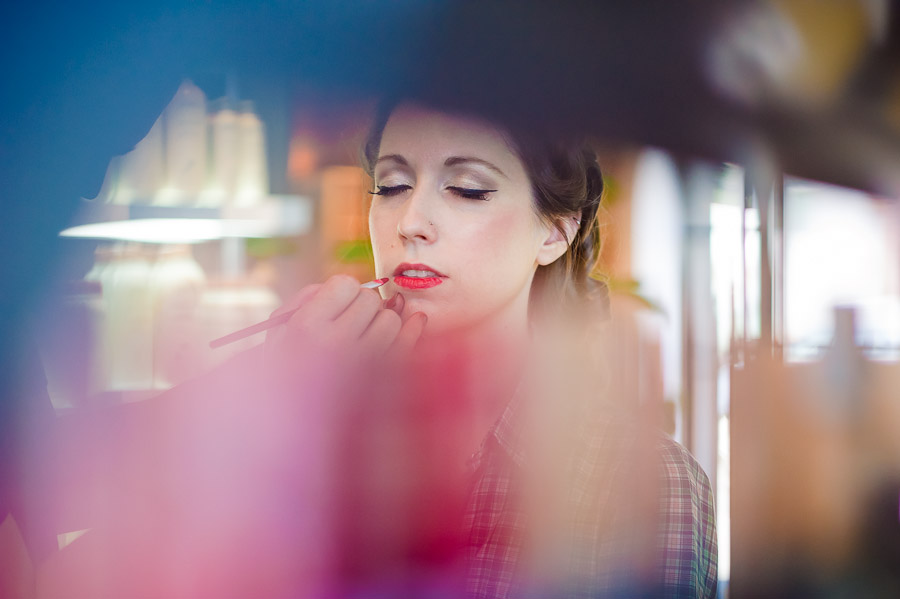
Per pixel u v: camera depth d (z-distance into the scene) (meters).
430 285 0.99
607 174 1.50
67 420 1.02
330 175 1.53
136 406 1.03
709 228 1.67
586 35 1.19
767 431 1.86
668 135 1.51
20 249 1.05
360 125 1.12
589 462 1.02
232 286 1.59
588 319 1.17
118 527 1.00
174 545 0.98
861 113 1.85
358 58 1.14
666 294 1.66
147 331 1.56
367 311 0.94
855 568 1.95
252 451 0.99
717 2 1.55
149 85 1.08
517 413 1.04
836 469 1.98
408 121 0.97
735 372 1.78
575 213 1.09
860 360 1.99
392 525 1.00
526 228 1.02
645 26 1.39
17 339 1.04
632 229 1.59
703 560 1.00
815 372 1.94
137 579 0.98
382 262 1.01
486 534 1.00
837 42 1.78
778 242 1.82
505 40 1.05
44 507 1.00
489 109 0.98
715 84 1.58
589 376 1.12
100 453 1.01
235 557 0.98
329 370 0.95
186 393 1.02
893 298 2.02
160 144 1.55
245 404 1.00
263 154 1.52
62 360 1.45
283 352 0.95
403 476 1.01
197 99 1.54
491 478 1.02
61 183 1.07
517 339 1.05
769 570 1.88
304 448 0.99
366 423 0.99
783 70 1.71
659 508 0.98
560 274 1.14
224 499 0.99
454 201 0.98
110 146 1.08
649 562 0.96
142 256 1.54
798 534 1.91
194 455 1.00
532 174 1.01
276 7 1.29
